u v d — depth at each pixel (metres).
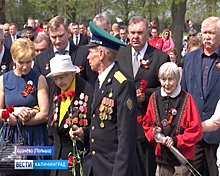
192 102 4.84
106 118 3.84
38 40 6.18
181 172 5.09
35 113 4.69
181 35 19.50
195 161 5.29
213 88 5.23
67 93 4.23
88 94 4.40
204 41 5.20
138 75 5.46
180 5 19.25
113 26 12.36
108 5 30.55
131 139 3.71
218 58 5.25
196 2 22.48
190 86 5.35
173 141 4.77
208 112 5.24
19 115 4.59
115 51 3.93
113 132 3.84
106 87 3.88
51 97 4.58
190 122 4.79
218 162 4.66
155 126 4.92
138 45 5.46
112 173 3.81
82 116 4.36
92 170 4.01
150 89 5.34
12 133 4.71
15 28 14.24
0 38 5.36
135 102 3.81
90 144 3.99
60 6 28.91
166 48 13.54
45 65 5.58
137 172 3.98
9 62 5.47
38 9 31.08
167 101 4.90
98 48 3.90
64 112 4.44
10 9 31.45
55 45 5.54
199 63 5.32
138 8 21.67
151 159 5.43
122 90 3.78
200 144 5.29
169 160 4.91
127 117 3.72
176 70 4.81
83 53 5.57
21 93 4.70
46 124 4.82
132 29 5.45
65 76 4.37
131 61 5.55
